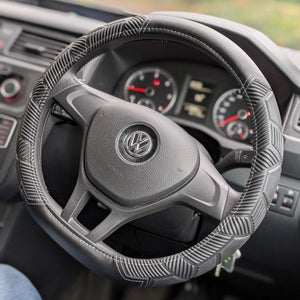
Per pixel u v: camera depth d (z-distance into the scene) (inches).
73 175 40.1
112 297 57.7
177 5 48.3
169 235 37.3
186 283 60.4
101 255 30.2
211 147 45.4
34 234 53.4
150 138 31.6
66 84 33.9
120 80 48.1
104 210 38.8
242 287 56.7
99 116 32.9
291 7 46.7
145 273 29.2
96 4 51.8
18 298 38.9
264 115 28.5
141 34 32.1
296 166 38.4
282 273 46.8
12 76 46.0
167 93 46.1
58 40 46.4
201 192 30.7
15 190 46.5
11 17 47.7
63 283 56.9
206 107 44.5
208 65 44.8
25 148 32.7
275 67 38.7
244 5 47.0
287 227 41.1
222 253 28.3
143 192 30.6
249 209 27.9
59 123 39.9
